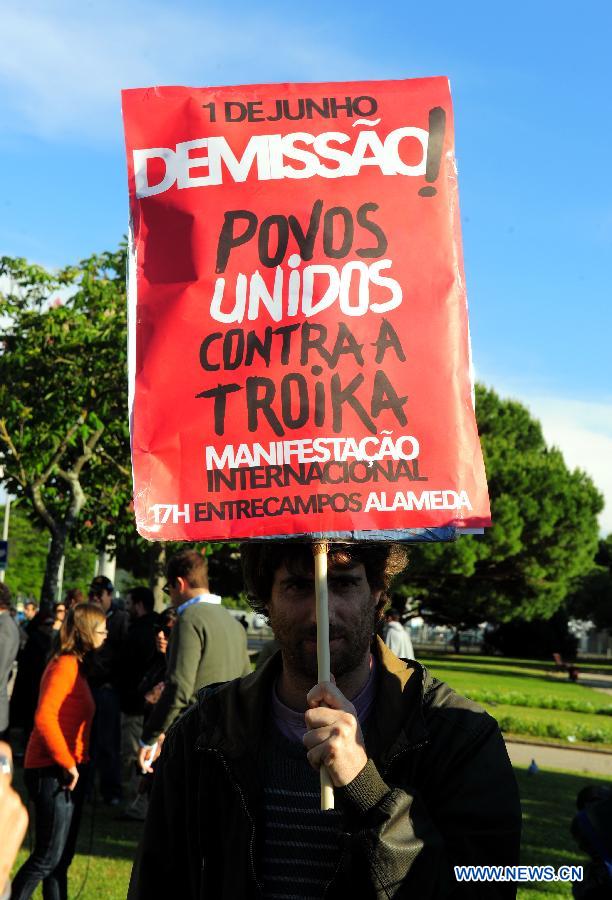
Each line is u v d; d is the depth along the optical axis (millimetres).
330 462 2967
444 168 3119
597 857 3053
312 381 3006
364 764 2510
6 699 9688
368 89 3158
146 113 3160
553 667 52031
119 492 18484
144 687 8797
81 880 7012
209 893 2779
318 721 2518
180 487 2994
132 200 3139
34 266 16703
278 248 3076
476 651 69188
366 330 3031
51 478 18125
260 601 3043
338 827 2699
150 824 2967
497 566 48062
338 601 2803
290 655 2812
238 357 3033
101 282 16875
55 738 5969
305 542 2891
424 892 2486
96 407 16719
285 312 3039
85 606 6277
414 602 51375
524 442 55375
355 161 3113
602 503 50500
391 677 2838
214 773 2855
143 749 6246
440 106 3148
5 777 1716
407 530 2953
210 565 42125
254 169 3115
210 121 3137
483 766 2713
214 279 3072
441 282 3064
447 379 3023
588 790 3357
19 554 57594
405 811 2514
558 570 48312
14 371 16359
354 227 3078
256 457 2986
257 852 2717
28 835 7992
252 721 2822
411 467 2979
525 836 9281
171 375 3043
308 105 3146
